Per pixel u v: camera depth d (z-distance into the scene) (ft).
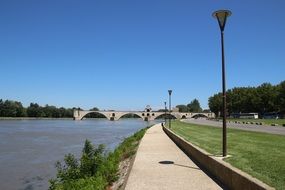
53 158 134.31
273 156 56.24
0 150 163.12
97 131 329.52
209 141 92.68
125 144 118.83
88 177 52.47
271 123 234.58
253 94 482.69
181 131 153.38
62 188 47.09
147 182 48.60
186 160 69.05
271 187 33.12
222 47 60.08
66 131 328.49
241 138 96.53
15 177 96.37
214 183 46.37
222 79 59.47
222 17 59.62
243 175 38.68
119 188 49.47
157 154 80.33
